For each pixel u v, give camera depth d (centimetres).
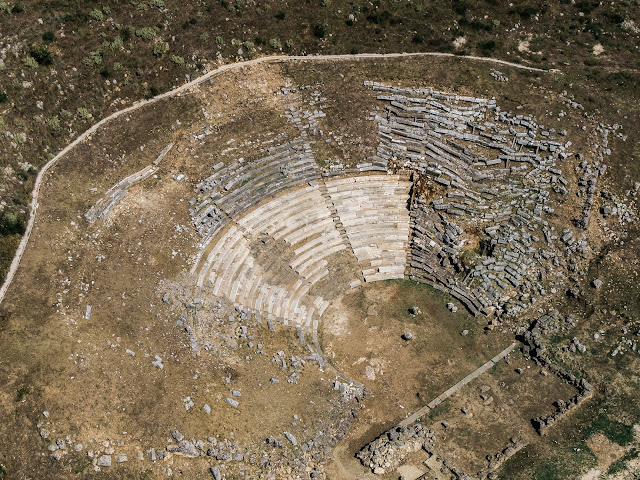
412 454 4828
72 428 4466
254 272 5547
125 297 5088
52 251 5169
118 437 4497
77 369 4681
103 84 5944
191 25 6394
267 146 6159
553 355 5347
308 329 5481
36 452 4372
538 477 4706
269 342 5253
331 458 4828
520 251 5825
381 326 5572
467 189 6103
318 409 4988
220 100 6278
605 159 6209
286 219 5884
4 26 5719
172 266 5344
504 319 5584
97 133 5800
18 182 5353
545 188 6078
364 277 5844
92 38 5981
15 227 5141
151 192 5675
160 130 6000
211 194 5800
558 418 4994
